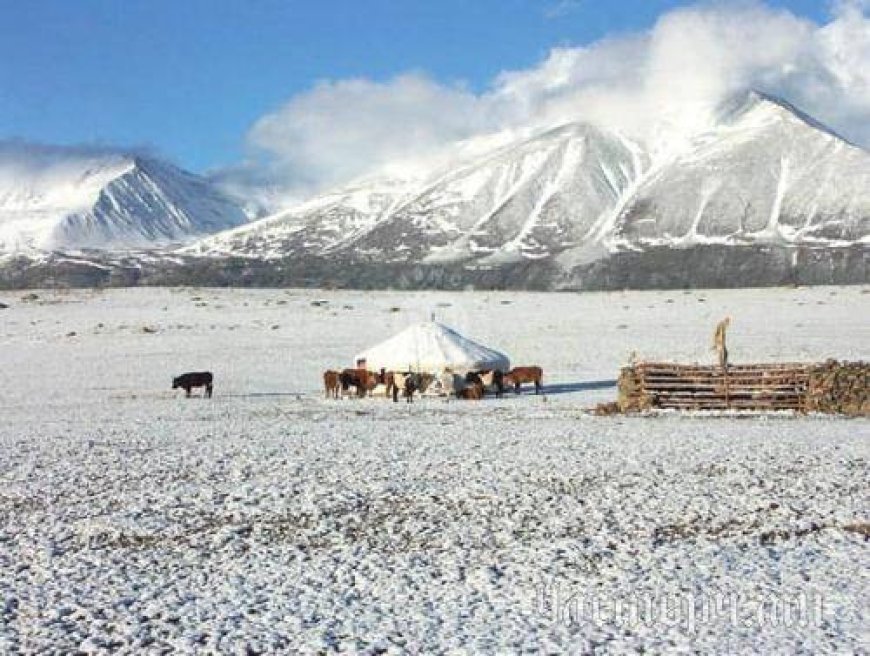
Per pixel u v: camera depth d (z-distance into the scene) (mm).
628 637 12891
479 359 47688
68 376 55531
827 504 19984
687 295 101375
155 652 12672
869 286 106562
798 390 37031
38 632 13523
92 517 20297
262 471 24875
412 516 19812
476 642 12797
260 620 13914
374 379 45688
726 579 15281
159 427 34500
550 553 16922
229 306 94812
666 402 37719
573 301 99125
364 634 13242
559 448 27422
